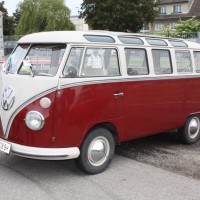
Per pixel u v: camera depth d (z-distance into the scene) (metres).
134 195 5.22
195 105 7.75
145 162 6.57
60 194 5.19
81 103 5.54
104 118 5.88
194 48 7.85
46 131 5.33
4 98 5.75
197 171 6.17
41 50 5.89
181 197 5.20
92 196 5.15
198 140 8.22
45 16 44.78
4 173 5.90
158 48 6.94
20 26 45.59
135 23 56.66
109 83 5.91
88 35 5.91
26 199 5.00
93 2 56.97
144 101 6.55
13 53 6.36
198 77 7.76
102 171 6.04
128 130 6.35
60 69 5.47
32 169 6.09
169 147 7.58
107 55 6.02
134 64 6.44
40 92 5.39
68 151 5.44
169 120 7.16
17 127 5.50
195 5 67.69
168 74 7.05
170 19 68.12
